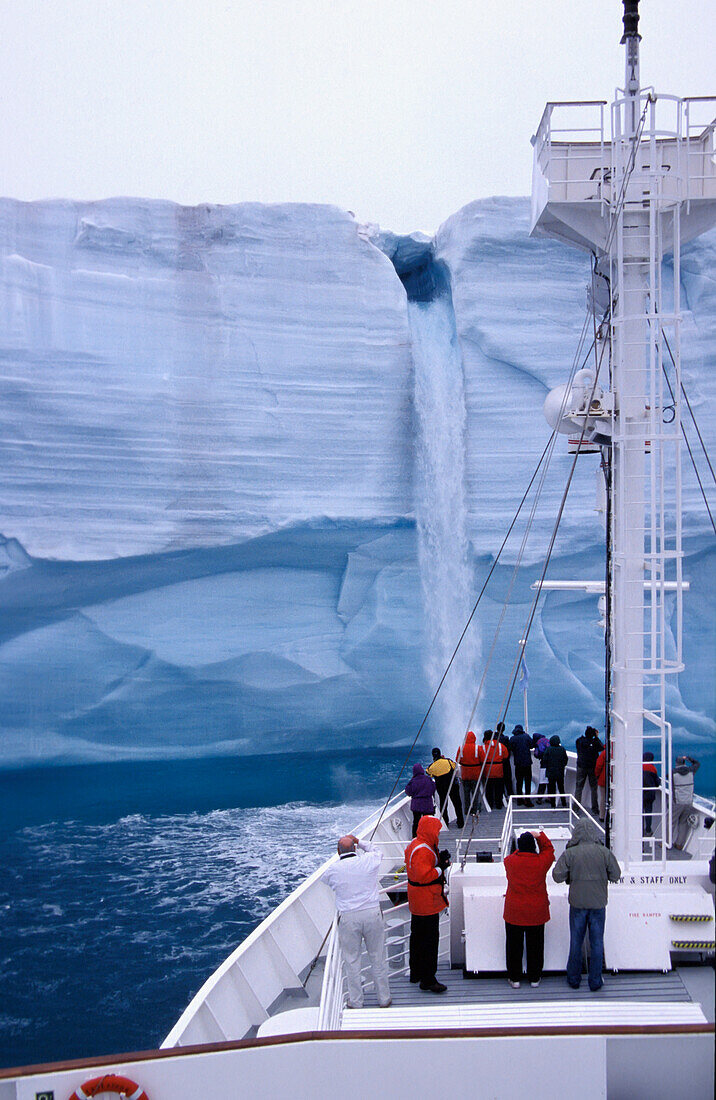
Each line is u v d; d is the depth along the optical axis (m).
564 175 7.82
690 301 29.45
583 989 6.42
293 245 30.31
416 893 6.57
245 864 21.22
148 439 28.92
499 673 30.23
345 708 30.12
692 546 28.48
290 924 9.56
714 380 28.75
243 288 29.97
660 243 7.49
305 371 30.22
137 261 29.52
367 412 30.48
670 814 7.83
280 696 29.67
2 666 28.19
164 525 28.77
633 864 7.11
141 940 17.33
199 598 29.64
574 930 6.38
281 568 30.14
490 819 11.20
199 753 29.19
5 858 21.67
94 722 28.62
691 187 7.60
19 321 28.27
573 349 30.11
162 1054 4.93
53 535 28.09
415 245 33.25
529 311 30.16
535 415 30.42
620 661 7.41
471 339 30.39
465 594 31.05
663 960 6.55
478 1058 4.92
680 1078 4.89
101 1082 4.83
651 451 7.23
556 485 30.09
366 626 30.64
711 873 4.95
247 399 29.81
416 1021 5.95
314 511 29.69
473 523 30.41
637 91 7.50
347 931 6.23
